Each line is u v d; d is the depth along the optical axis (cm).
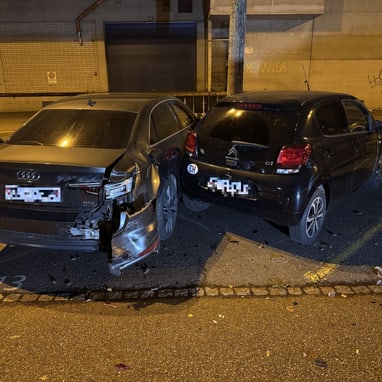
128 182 319
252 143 390
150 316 301
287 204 372
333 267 372
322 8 1252
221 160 408
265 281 348
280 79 1415
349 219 481
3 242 335
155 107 451
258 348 266
